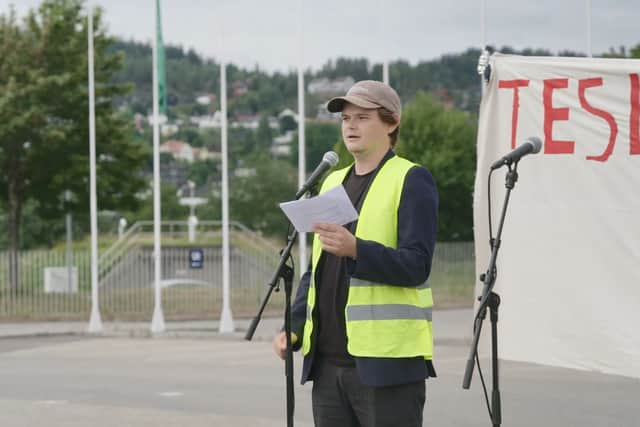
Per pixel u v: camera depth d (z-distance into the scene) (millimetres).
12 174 38031
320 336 7215
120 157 38969
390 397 6953
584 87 9781
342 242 6629
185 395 17219
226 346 25156
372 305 6941
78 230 73312
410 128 53312
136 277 34500
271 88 176375
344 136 7250
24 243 70562
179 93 184125
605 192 9680
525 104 10148
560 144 9922
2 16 38094
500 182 10312
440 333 26984
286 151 160625
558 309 9922
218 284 35000
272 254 35875
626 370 9547
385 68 27703
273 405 16094
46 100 37375
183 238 44875
